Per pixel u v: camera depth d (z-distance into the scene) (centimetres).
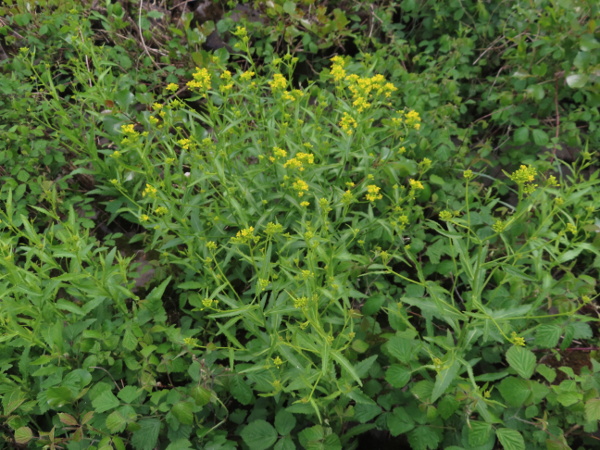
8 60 113
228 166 72
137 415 55
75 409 58
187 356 62
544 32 102
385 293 73
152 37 125
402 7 121
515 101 100
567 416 53
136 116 93
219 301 70
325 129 86
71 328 62
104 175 87
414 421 55
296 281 56
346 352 58
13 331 56
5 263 56
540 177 88
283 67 127
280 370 58
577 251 58
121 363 60
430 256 74
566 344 58
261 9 130
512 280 64
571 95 103
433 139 90
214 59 86
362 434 64
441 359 56
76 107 94
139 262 81
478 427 51
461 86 112
